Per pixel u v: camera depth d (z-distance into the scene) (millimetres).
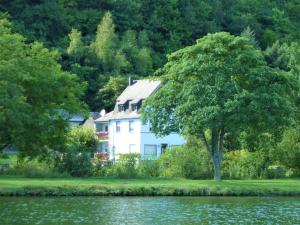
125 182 75000
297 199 66562
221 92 78500
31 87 83562
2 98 75562
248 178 88812
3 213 52875
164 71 88750
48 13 196250
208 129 82688
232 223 49781
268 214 54625
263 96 78438
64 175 84062
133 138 128375
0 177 81375
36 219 50062
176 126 80562
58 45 191375
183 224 48969
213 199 65812
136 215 53094
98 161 87125
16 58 80688
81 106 90000
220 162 81625
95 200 62875
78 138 106062
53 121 86125
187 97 78938
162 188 68875
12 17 194125
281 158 91375
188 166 85250
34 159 88125
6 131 81438
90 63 184750
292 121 85938
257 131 80188
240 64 79500
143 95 128875
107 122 146125
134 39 196625
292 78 81438
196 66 79000
